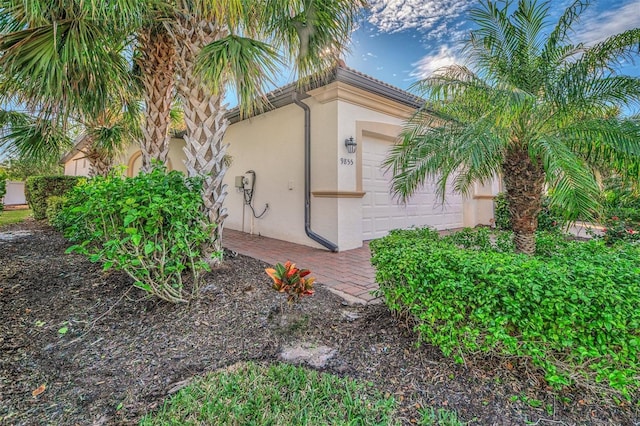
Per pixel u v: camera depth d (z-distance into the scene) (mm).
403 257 2646
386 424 1741
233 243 7391
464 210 10617
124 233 3111
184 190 3559
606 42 2840
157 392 2033
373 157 7641
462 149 2730
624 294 1780
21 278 3797
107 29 3400
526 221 3291
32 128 4832
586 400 1935
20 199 18188
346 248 6598
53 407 1879
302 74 4879
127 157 11648
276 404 1880
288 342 2643
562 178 2408
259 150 8633
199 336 2713
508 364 2201
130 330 2816
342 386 2062
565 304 1810
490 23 3172
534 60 3186
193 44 3912
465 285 2145
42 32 2930
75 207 3170
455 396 1985
